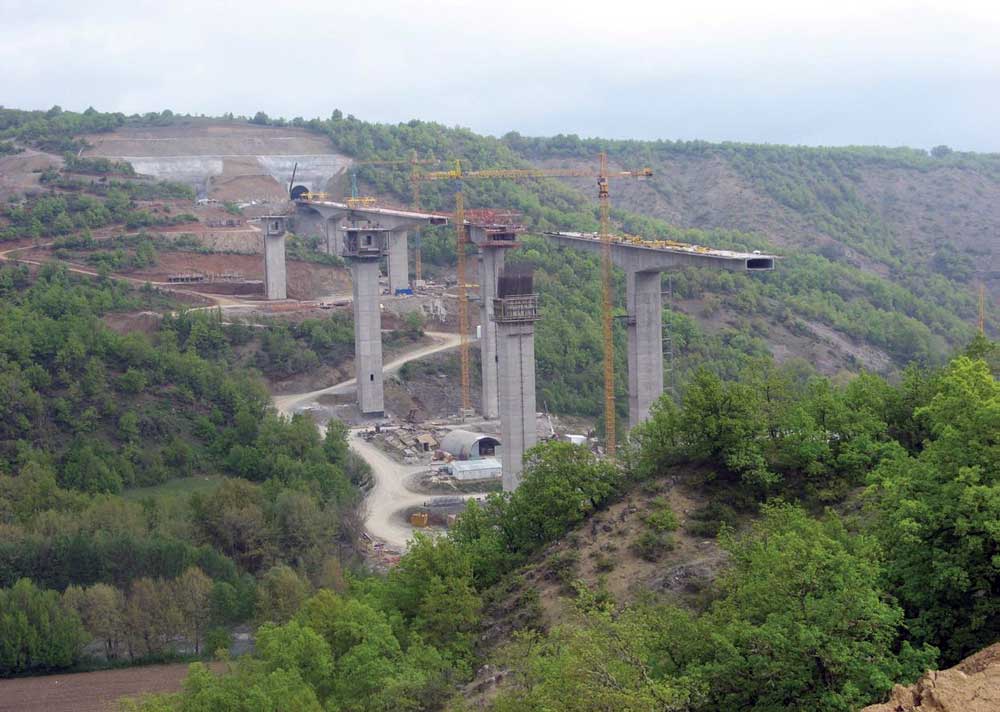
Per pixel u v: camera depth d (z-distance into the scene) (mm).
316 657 85000
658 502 97625
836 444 95562
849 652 55938
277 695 79000
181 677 127938
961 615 60719
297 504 163250
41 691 125250
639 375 188375
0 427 196125
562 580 93562
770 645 58219
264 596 137125
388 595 99688
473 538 110438
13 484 169625
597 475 105312
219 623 137625
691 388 103875
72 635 131625
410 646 90188
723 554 89188
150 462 198875
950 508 61406
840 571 58844
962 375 69688
